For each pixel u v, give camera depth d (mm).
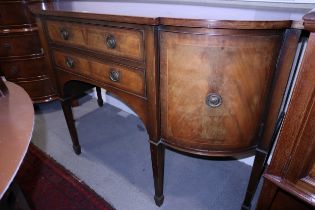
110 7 990
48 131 1662
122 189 1195
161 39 685
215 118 747
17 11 1473
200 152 827
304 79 524
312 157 579
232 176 1260
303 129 565
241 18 647
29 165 1349
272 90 707
